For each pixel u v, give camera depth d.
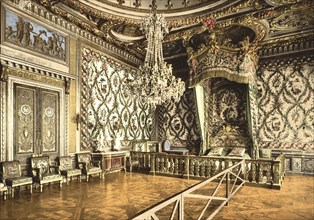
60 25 7.71
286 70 9.55
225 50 8.38
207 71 8.65
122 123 10.30
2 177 5.75
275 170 6.77
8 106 6.13
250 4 6.56
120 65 10.40
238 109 10.19
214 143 10.38
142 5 7.47
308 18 7.43
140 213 2.13
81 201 5.41
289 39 8.95
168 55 11.27
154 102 6.74
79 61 8.38
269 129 9.74
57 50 7.57
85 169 7.60
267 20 7.53
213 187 6.78
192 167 8.04
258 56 9.78
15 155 6.26
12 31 6.28
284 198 5.75
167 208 4.94
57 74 7.46
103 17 7.48
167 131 12.05
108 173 8.97
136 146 10.43
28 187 6.45
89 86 8.77
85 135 8.50
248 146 9.62
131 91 6.91
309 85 9.09
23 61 6.40
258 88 10.06
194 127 11.23
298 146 9.16
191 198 5.71
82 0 6.74
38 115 6.92
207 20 7.54
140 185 7.04
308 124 9.05
